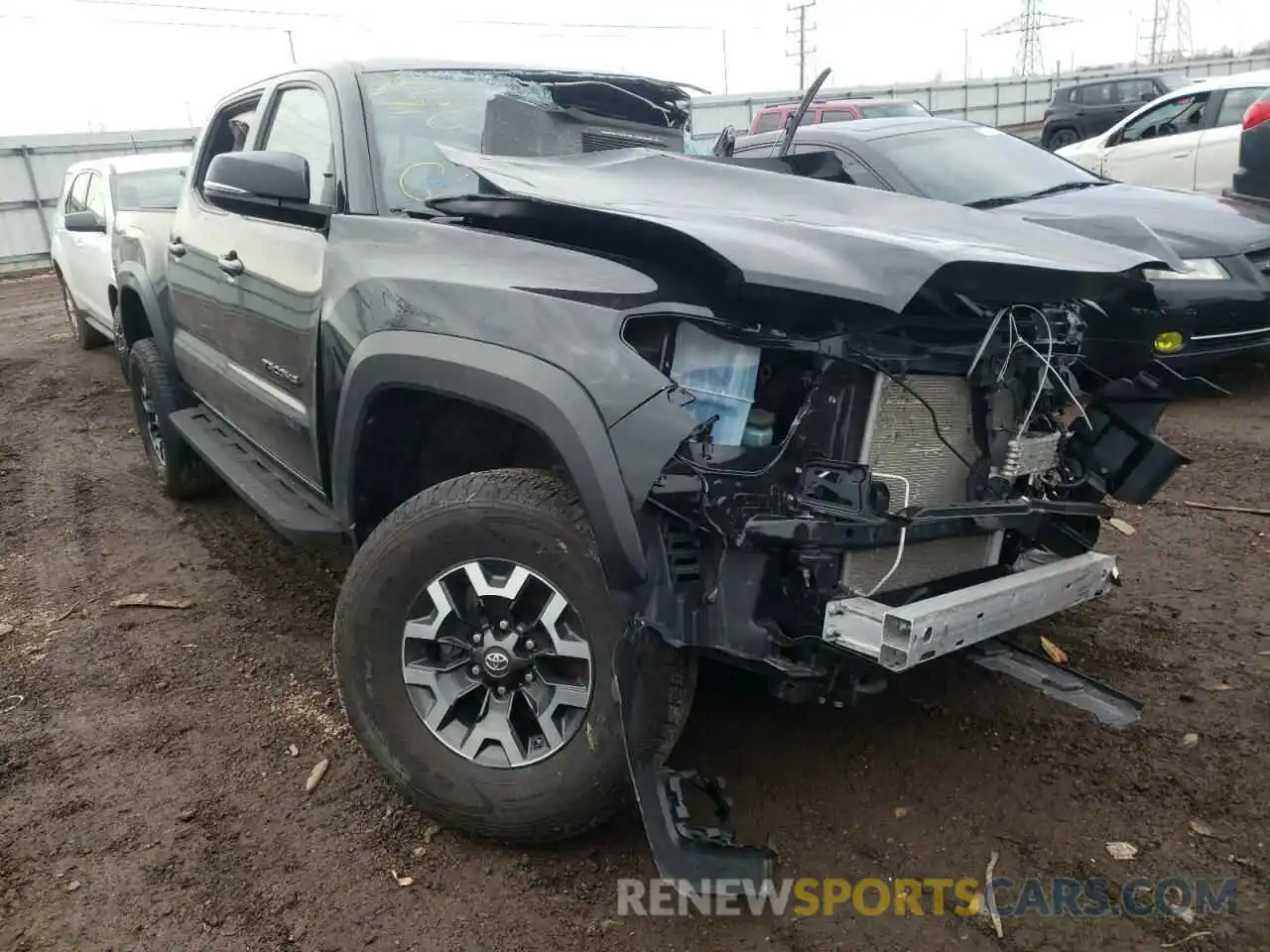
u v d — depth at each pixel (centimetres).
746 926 237
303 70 374
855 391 238
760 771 293
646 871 255
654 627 227
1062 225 349
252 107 418
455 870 258
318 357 306
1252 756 293
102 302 893
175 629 400
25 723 330
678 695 239
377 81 343
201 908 245
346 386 281
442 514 254
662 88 409
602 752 244
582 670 251
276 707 338
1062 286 249
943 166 645
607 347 225
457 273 259
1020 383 266
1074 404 282
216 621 406
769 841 264
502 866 259
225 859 263
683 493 223
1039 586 256
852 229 250
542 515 246
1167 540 448
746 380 233
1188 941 228
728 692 334
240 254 370
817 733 312
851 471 232
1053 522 289
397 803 284
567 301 235
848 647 228
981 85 3309
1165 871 250
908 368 242
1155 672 342
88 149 2247
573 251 254
